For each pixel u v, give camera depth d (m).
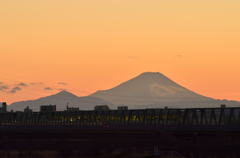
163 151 168.25
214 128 149.75
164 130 162.88
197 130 153.88
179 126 158.50
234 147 153.88
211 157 159.12
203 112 153.62
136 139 173.25
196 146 162.12
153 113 167.00
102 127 179.25
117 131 176.88
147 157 169.25
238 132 148.12
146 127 167.75
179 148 165.12
